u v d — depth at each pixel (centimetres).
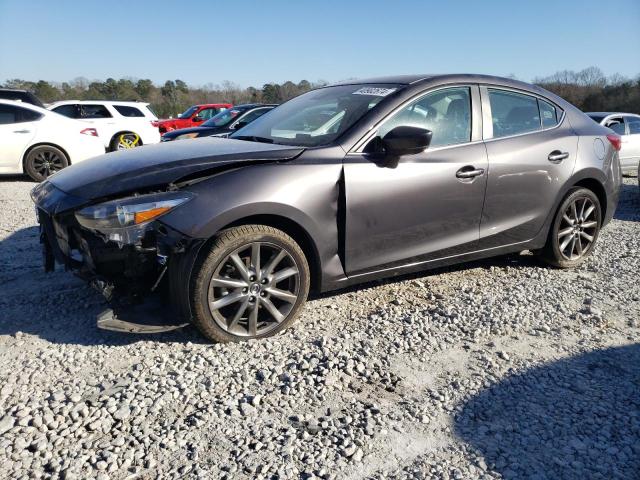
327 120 403
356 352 333
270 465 235
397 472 234
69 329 360
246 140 414
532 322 383
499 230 438
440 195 396
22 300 405
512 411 279
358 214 364
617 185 519
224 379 301
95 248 324
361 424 265
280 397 286
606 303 419
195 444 248
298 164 349
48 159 1028
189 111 2222
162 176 326
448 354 335
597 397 292
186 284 319
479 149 419
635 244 594
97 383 296
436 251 408
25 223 651
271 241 337
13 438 249
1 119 996
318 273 365
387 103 389
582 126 496
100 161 378
